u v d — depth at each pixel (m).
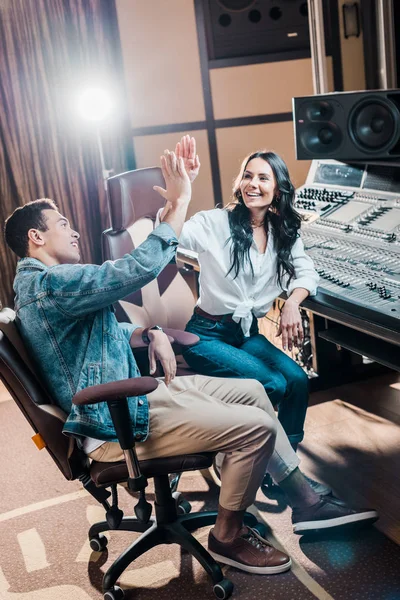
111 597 2.00
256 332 2.59
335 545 2.16
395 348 2.40
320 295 2.27
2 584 2.15
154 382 1.72
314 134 3.05
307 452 2.75
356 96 2.85
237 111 5.27
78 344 1.85
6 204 4.85
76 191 4.96
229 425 1.91
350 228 2.79
